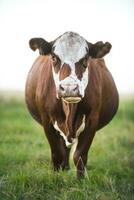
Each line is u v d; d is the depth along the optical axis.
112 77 13.10
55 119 11.48
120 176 12.73
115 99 12.91
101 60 12.84
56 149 11.95
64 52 10.49
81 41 10.71
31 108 12.96
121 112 25.70
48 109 11.52
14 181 11.11
